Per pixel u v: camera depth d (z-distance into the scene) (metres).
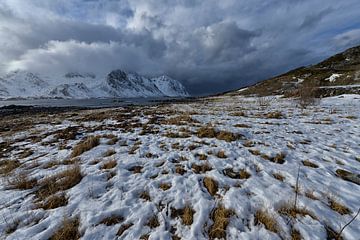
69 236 3.24
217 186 4.54
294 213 3.45
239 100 36.03
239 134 8.66
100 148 7.83
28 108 49.38
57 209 3.88
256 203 3.78
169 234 3.22
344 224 3.20
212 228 3.27
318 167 5.32
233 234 3.12
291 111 16.36
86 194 4.39
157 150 7.20
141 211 3.77
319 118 12.57
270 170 5.20
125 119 16.25
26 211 3.89
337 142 7.43
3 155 8.11
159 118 15.73
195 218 3.52
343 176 4.73
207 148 7.10
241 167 5.48
